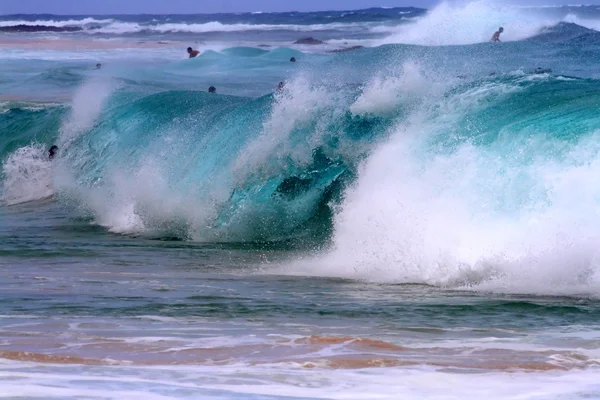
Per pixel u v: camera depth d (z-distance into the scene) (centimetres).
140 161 6372
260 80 12950
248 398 1848
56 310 3044
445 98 4791
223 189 5419
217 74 14062
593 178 3647
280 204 5134
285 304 3209
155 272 4084
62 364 2197
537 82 4831
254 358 2291
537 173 3794
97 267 4253
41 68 15638
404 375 2088
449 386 1981
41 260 4488
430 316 2977
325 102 5222
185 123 6356
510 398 1884
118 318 2897
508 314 3006
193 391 1900
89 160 7031
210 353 2352
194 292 3484
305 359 2275
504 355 2330
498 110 4416
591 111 4053
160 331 2667
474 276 3612
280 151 5231
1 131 7988
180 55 19150
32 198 7062
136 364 2211
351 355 2328
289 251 4694
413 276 3794
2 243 5112
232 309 3103
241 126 5712
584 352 2364
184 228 5459
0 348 2403
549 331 2712
